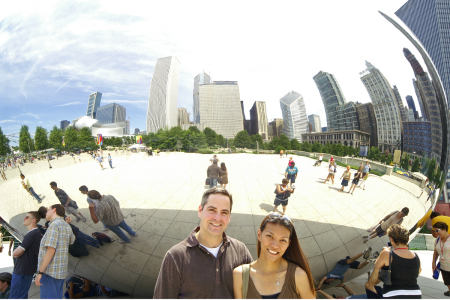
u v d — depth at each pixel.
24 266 3.19
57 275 2.72
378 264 2.80
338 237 2.78
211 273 1.79
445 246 4.01
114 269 3.05
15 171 2.92
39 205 2.98
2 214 3.51
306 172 2.58
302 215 2.62
